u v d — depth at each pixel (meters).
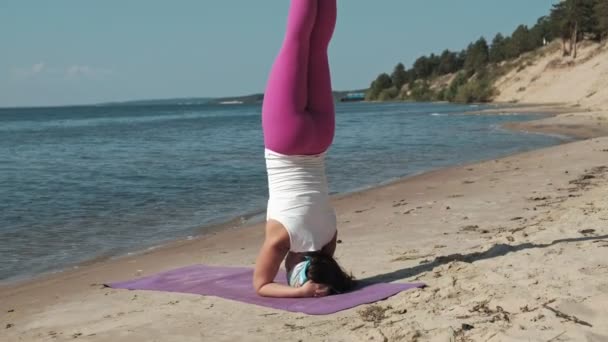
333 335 4.97
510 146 24.23
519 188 12.85
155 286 7.03
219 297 6.37
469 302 5.26
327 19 6.36
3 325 6.20
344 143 28.36
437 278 6.23
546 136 27.73
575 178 13.75
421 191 13.65
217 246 9.59
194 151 26.86
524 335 4.38
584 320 4.61
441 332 4.62
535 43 101.38
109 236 10.77
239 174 18.47
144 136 39.53
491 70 101.62
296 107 6.32
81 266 8.88
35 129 54.28
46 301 7.08
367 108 96.06
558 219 8.55
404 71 166.12
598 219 8.09
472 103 87.31
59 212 12.99
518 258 6.42
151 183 16.95
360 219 10.72
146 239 10.47
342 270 6.51
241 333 5.23
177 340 5.16
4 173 19.84
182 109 160.50
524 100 76.38
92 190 15.91
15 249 9.96
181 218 12.18
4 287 7.88
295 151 6.38
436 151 23.56
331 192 14.64
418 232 9.16
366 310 5.48
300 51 6.30
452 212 10.61
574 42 78.25
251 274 7.21
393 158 21.72
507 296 5.26
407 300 5.62
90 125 62.06
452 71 146.00
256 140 33.47
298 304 5.91
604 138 22.91
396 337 4.69
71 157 25.38
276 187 6.46
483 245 7.49
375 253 7.93
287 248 6.39
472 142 26.61
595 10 77.19
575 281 5.48
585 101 58.09
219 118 75.62
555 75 76.19
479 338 4.43
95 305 6.54
